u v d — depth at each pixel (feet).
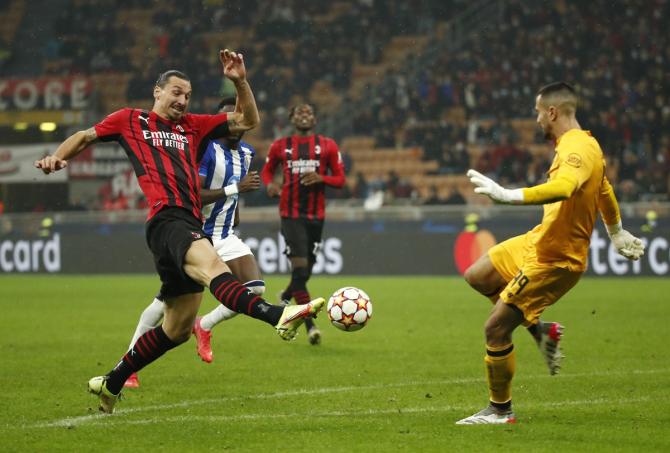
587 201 62.95
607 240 214.07
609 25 315.78
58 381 85.46
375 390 79.51
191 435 61.52
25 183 283.59
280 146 117.08
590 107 290.35
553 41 314.96
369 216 232.53
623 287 189.06
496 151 277.44
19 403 74.33
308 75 329.72
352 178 301.22
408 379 85.35
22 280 230.27
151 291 193.77
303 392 78.64
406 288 193.77
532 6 326.65
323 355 102.06
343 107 320.70
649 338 114.62
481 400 74.54
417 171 298.97
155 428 63.87
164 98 68.28
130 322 138.00
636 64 303.68
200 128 69.46
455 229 226.38
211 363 96.32
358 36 338.95
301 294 113.50
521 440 59.36
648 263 212.02
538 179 269.44
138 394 78.13
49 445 58.85
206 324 89.71
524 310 63.98
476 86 310.04
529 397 75.51
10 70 341.62
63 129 294.05
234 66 66.90
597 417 66.95
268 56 334.03
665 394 76.74
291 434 61.67
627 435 60.75
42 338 119.24
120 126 67.56
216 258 61.98
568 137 62.69
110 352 106.11
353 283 207.41
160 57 335.88
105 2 355.36
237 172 92.53
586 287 189.16
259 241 231.50
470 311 149.59
